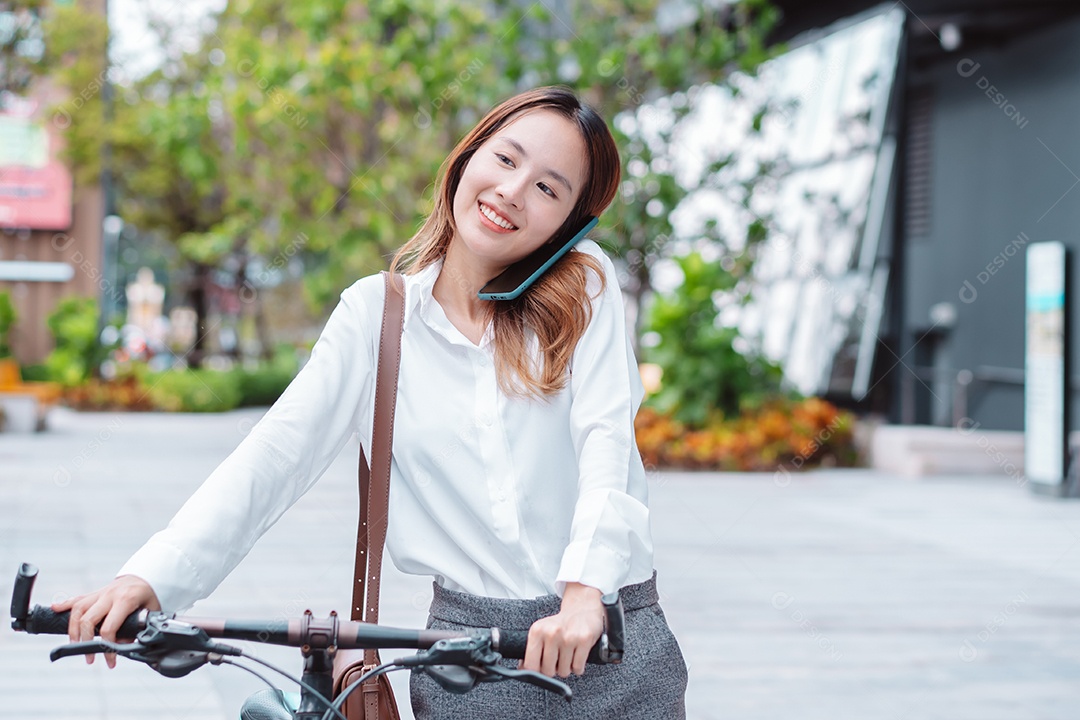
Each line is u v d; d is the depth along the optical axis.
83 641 1.30
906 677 4.57
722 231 13.02
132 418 18.59
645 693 1.58
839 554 7.41
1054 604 6.02
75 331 20.42
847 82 15.10
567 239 1.71
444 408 1.64
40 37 19.67
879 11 14.53
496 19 13.73
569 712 1.56
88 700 4.01
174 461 11.70
